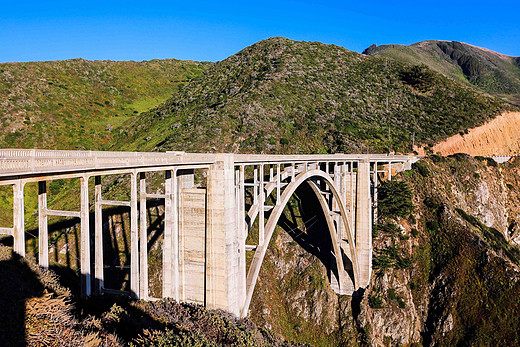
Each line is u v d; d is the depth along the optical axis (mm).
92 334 11570
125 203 17094
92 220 36500
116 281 32531
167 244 20609
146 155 16797
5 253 12797
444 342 36906
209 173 21094
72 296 14219
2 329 9930
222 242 20812
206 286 21125
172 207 20109
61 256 33312
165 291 20734
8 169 10570
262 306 37312
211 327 17469
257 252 24578
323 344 37906
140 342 13172
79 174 13688
